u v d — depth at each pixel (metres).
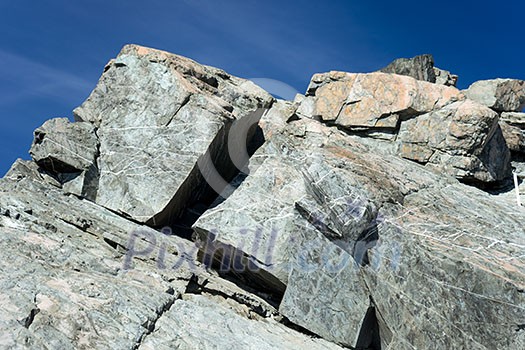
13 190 16.67
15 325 10.74
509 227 16.81
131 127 18.12
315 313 15.33
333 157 18.50
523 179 22.23
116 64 19.02
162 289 14.20
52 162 17.52
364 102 21.95
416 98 21.25
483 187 21.50
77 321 11.60
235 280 16.81
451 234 15.70
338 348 15.05
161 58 18.95
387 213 16.19
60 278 13.04
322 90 22.92
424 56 24.66
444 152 20.77
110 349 11.27
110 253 15.50
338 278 15.42
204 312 14.01
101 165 17.86
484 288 13.73
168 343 12.21
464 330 13.81
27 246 14.01
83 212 16.69
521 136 22.83
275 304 16.42
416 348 14.36
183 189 17.44
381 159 19.88
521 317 13.27
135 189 17.22
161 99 18.19
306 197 16.22
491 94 23.92
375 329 15.60
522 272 14.13
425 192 18.11
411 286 14.66
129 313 12.48
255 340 13.68
